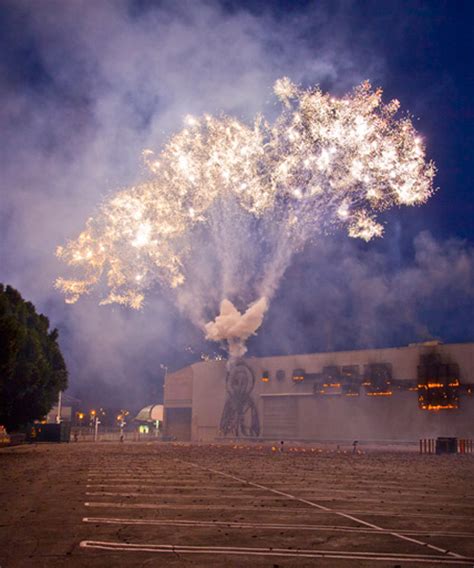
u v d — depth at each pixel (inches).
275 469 1128.2
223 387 3617.1
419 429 2829.7
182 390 3846.0
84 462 1334.9
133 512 563.2
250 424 3422.7
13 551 390.3
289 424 3287.4
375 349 3029.0
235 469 1120.2
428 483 866.1
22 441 2851.9
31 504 619.8
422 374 2832.2
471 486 826.2
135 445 2691.9
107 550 394.3
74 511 568.1
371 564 359.9
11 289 2432.3
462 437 2699.3
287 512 569.0
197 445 2709.2
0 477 953.5
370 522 514.0
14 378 2242.9
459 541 431.5
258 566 353.4
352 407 3065.9
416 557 379.2
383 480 910.4
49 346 2726.4
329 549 402.3
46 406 2615.7
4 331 1797.5
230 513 560.4
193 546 408.8
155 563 358.9
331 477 958.4
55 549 396.5
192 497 680.4
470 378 2711.6
